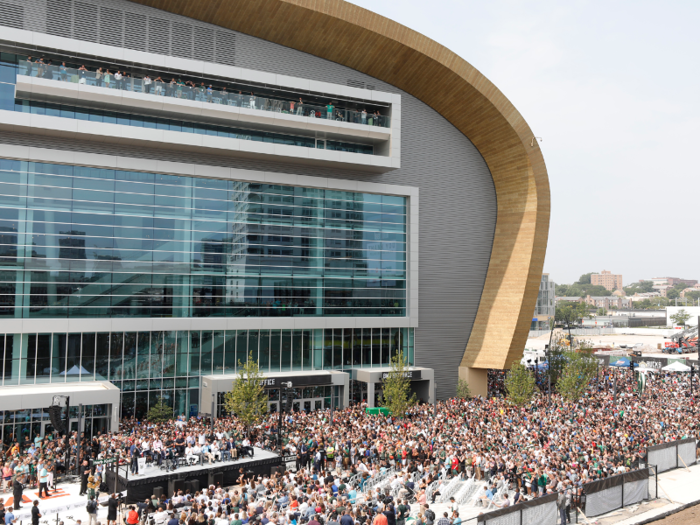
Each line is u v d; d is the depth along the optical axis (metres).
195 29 42.41
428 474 24.05
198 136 39.19
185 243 40.22
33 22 37.00
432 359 50.12
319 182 45.25
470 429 32.00
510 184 52.59
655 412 37.16
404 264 49.34
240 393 31.78
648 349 102.00
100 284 37.28
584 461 24.64
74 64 38.06
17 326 34.44
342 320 45.69
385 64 48.34
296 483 21.67
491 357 50.09
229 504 19.62
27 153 35.59
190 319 39.62
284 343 43.47
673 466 28.47
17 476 23.94
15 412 32.31
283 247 43.91
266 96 44.22
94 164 37.44
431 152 51.09
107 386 34.56
